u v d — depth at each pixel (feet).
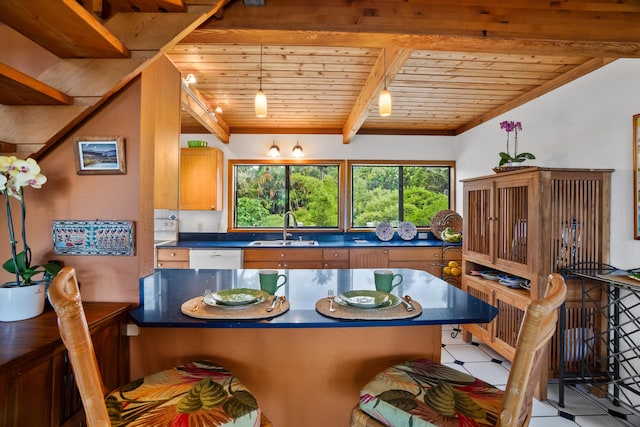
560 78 8.86
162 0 4.40
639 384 6.29
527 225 7.54
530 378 2.91
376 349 5.05
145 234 4.95
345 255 12.78
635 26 5.82
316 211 14.90
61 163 4.78
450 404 3.40
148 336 4.84
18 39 5.06
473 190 9.99
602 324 7.10
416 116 12.90
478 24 5.66
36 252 4.81
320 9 5.51
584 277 6.60
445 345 9.79
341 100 11.20
